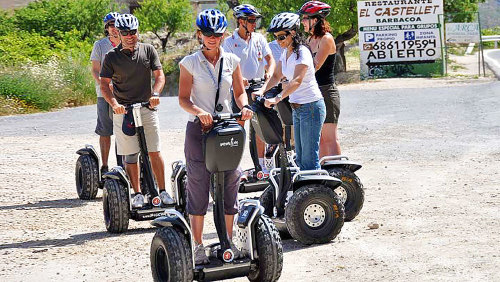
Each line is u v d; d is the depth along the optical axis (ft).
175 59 149.07
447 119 55.57
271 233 19.54
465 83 89.30
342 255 23.38
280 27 24.93
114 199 27.61
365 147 45.16
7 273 23.18
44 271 23.27
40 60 94.48
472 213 27.86
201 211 19.84
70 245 26.43
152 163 29.60
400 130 51.49
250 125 32.78
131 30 28.53
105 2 146.82
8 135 56.39
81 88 84.89
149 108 27.99
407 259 22.43
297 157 26.37
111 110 30.71
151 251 19.89
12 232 28.60
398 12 104.47
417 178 35.40
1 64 89.10
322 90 28.68
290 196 25.13
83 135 55.42
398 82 95.81
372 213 28.86
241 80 20.63
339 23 113.60
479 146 43.39
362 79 105.91
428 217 27.66
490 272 20.65
